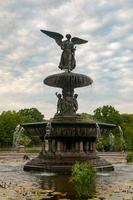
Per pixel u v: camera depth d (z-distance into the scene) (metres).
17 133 27.31
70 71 25.75
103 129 24.59
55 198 12.07
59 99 26.09
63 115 25.08
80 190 12.71
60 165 21.41
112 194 13.16
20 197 12.34
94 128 23.03
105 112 75.12
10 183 15.78
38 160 22.52
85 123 22.58
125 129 69.88
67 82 25.47
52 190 13.73
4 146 87.81
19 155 47.12
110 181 17.00
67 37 25.95
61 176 19.02
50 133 22.81
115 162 32.34
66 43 25.75
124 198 12.34
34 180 17.16
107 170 22.25
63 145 22.97
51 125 22.67
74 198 12.23
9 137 87.31
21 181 16.77
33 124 24.17
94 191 13.53
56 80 25.66
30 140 78.94
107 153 54.78
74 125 22.58
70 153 22.44
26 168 22.55
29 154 50.78
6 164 29.00
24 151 59.22
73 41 26.02
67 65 25.64
